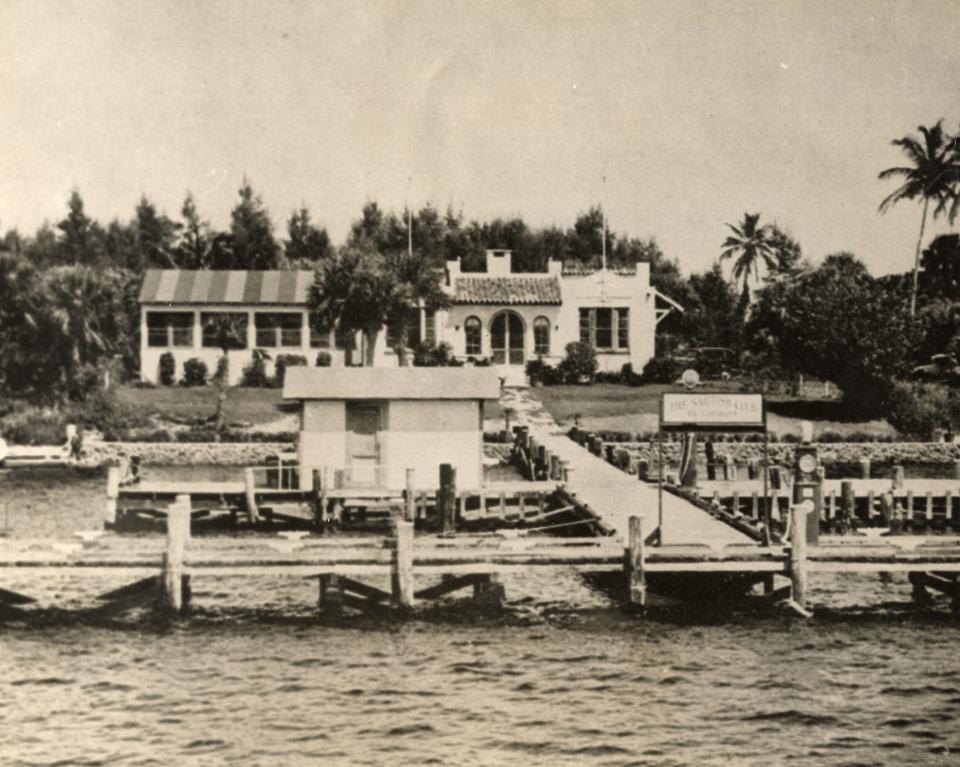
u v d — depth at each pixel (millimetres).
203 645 26641
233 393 62312
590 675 24781
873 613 29203
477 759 20875
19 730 22094
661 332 67750
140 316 65688
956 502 38844
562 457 47688
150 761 20859
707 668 25188
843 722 22609
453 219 74875
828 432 54156
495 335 64625
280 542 30859
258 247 75562
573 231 75375
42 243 66125
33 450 51719
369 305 59625
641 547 27328
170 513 27703
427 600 29734
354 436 40250
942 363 58781
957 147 58188
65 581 32625
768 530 30203
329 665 25312
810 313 57250
